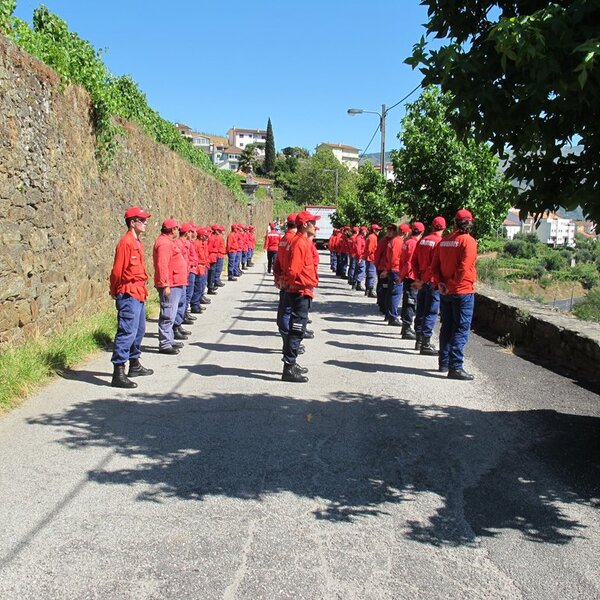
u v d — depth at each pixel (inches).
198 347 366.9
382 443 204.8
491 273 736.3
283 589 120.8
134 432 208.5
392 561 132.6
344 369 315.6
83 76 388.5
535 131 160.2
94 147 409.1
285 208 2974.9
